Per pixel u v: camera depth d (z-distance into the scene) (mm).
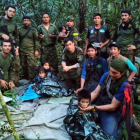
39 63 5324
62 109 3043
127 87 2205
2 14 5145
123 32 3635
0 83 3551
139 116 2891
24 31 4234
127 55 3674
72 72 3795
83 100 2406
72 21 4109
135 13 5051
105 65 3291
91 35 3850
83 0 5852
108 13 6090
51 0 5895
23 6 6012
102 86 2613
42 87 3459
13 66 3777
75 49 3701
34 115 2885
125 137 2191
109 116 2496
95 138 2193
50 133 2490
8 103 3271
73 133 2336
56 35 4512
